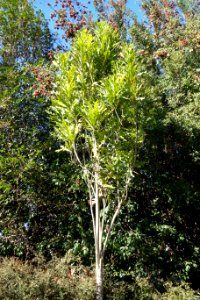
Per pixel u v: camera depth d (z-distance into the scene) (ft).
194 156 25.30
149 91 23.08
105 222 23.47
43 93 25.72
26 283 16.55
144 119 20.47
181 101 26.91
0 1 32.96
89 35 22.12
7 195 26.35
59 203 25.93
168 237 24.08
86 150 23.44
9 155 26.27
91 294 17.60
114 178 19.39
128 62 19.98
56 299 16.74
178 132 24.76
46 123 28.94
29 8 33.65
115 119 19.85
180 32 30.96
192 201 24.06
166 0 34.19
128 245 22.89
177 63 27.53
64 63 21.95
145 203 25.62
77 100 20.12
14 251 25.17
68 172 26.20
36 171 26.27
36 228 25.90
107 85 19.42
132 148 19.79
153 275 22.22
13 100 27.96
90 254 23.25
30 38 33.76
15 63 31.37
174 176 25.77
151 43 32.65
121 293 19.02
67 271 19.22
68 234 24.64
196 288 23.04
